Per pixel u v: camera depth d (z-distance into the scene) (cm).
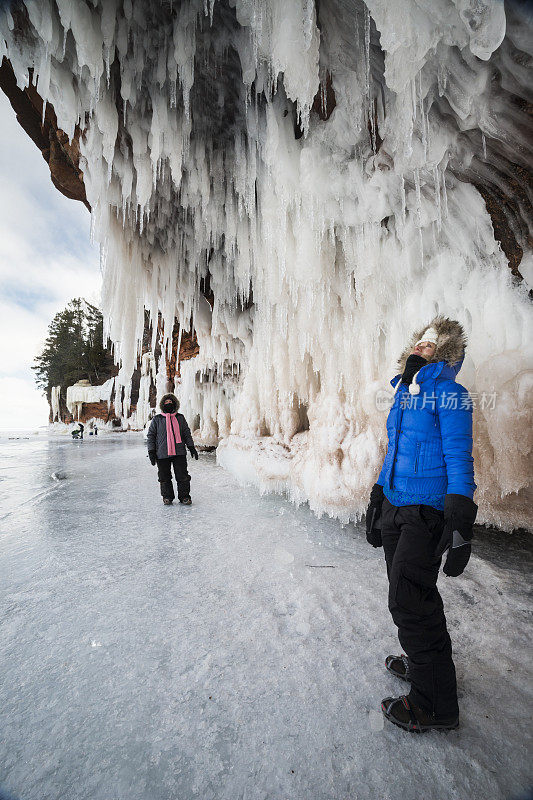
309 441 435
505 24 148
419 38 172
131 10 241
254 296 492
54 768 105
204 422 1049
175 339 1011
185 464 440
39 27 229
